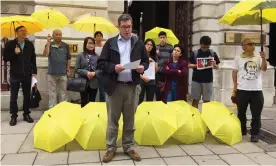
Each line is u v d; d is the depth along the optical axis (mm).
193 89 6887
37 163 4656
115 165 4566
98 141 5156
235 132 5527
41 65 8203
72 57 8367
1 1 8320
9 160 4766
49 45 7320
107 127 4820
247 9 5051
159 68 6984
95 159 4797
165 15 14906
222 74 9016
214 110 5723
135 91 4734
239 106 5875
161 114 5410
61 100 7566
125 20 4492
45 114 5531
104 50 4594
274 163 4719
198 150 5219
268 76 9180
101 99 7094
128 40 4617
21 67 6746
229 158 4891
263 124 7082
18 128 6477
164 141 5281
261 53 5512
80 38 8422
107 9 8844
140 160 4742
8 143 5520
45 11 7156
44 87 8258
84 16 8414
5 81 8398
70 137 5047
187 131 5441
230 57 9273
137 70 4426
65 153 5043
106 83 4527
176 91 6574
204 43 6625
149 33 8078
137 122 5441
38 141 5234
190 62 6973
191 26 10289
